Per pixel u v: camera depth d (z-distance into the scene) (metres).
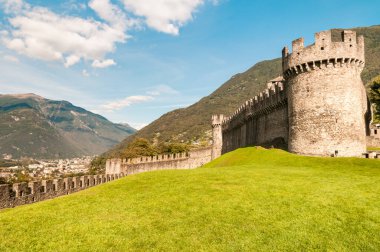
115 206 22.17
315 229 17.56
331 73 46.06
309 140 46.47
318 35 46.97
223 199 22.50
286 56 50.91
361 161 38.00
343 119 45.00
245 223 18.42
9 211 22.55
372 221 18.28
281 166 40.09
